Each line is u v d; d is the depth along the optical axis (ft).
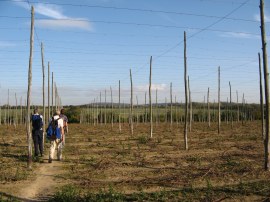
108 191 31.65
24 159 50.01
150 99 87.76
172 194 30.35
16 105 163.02
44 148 64.44
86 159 50.39
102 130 124.36
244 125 154.10
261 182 34.88
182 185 34.22
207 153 57.52
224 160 49.49
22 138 88.69
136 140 80.53
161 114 209.77
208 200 28.81
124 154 55.52
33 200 29.43
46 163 47.47
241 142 75.41
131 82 100.63
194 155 54.60
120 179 37.14
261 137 86.02
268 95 41.42
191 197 29.68
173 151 60.03
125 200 29.01
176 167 44.04
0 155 54.19
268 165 40.83
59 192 29.55
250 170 40.86
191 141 77.92
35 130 53.62
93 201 27.76
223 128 132.05
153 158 51.31
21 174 39.27
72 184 34.83
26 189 33.06
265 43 42.06
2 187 33.78
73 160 49.67
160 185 34.22
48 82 85.25
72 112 206.18
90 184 34.76
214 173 39.55
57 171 41.78
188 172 40.42
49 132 48.26
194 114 210.38
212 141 77.82
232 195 30.27
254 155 54.29
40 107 177.99
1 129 133.08
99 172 40.75
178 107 227.20
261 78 72.64
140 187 33.24
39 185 34.73
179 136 93.09
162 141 77.97
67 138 86.99
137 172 40.65
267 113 41.29
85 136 94.12
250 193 30.83
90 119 196.95
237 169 41.81
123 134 102.06
